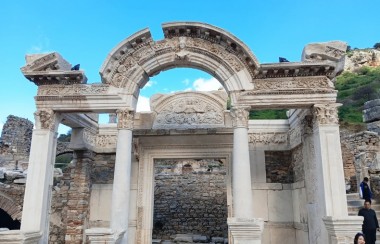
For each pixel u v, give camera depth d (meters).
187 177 23.22
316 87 11.35
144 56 11.87
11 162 24.69
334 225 9.59
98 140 15.88
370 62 70.75
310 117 12.13
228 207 14.19
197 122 15.10
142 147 15.02
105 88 11.87
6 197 15.47
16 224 18.89
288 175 14.62
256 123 15.21
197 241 19.95
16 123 26.91
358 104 41.12
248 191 10.55
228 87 11.59
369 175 15.55
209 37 11.73
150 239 14.09
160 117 15.33
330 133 10.92
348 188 17.92
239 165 10.80
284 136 15.02
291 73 11.48
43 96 11.88
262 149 14.91
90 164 15.28
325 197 10.42
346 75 62.53
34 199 11.05
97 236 9.52
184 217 22.16
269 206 14.21
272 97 11.34
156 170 24.19
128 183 11.06
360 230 9.48
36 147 11.55
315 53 11.39
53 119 11.95
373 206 13.38
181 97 15.52
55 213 15.00
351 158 18.45
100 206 15.05
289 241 13.83
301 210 13.04
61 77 11.86
